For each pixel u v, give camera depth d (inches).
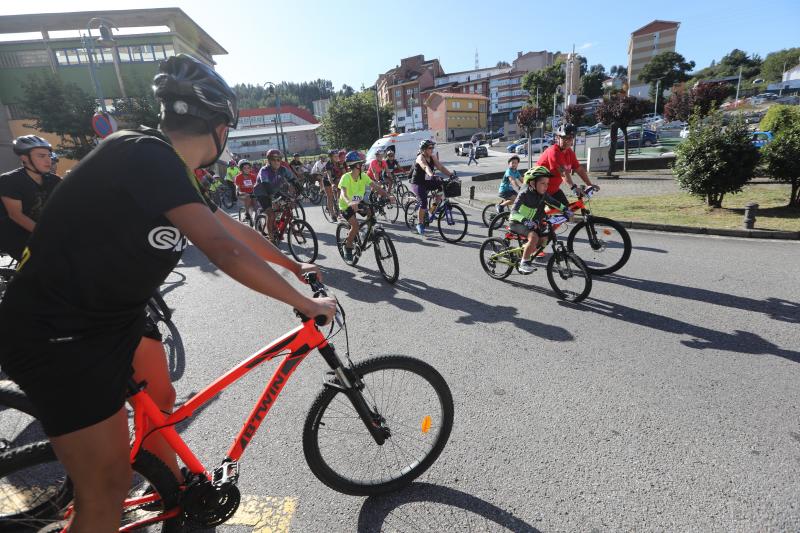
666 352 137.2
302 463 97.7
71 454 53.4
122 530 66.7
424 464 88.7
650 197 450.9
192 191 51.4
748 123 348.8
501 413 111.3
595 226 214.1
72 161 1189.1
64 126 994.1
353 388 78.2
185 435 108.6
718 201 363.9
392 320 176.4
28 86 1001.5
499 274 221.0
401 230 376.8
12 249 168.7
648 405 111.2
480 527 78.3
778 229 273.7
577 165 225.8
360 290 217.9
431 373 85.4
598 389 119.6
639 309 171.5
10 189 158.2
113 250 48.5
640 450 95.4
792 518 76.7
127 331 56.0
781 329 146.3
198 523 70.1
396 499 85.9
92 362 51.5
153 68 1225.4
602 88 3211.1
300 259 289.3
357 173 271.3
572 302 183.0
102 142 50.7
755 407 107.7
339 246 270.4
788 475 86.2
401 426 88.8
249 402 122.0
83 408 51.8
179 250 54.3
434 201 344.2
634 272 217.6
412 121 3503.9
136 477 91.7
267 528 80.7
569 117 783.1
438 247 301.7
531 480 88.7
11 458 62.8
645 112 657.0
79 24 1196.5
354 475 86.7
